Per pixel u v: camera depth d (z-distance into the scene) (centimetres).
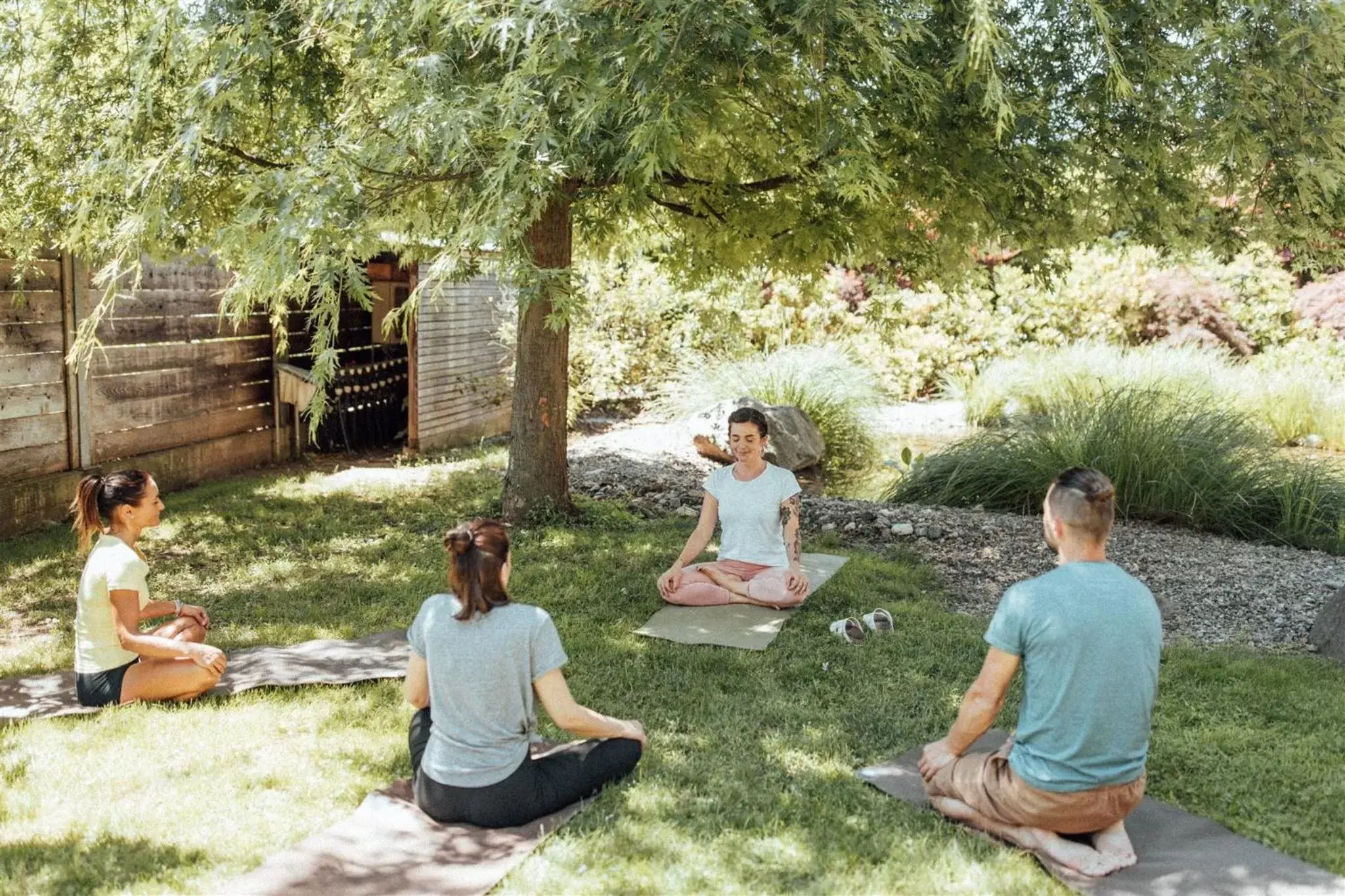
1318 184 513
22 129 563
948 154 543
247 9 474
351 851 294
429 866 287
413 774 332
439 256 456
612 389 1318
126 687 396
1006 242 609
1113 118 541
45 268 712
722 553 552
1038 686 288
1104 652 280
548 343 711
